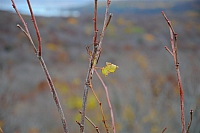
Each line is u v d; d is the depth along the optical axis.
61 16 40.38
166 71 9.09
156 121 6.20
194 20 37.19
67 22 37.38
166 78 7.52
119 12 45.66
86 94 1.19
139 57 15.24
